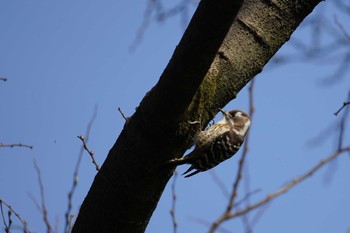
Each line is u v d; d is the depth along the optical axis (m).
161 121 8.48
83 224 8.97
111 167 8.76
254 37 9.37
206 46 7.96
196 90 8.36
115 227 8.88
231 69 9.20
